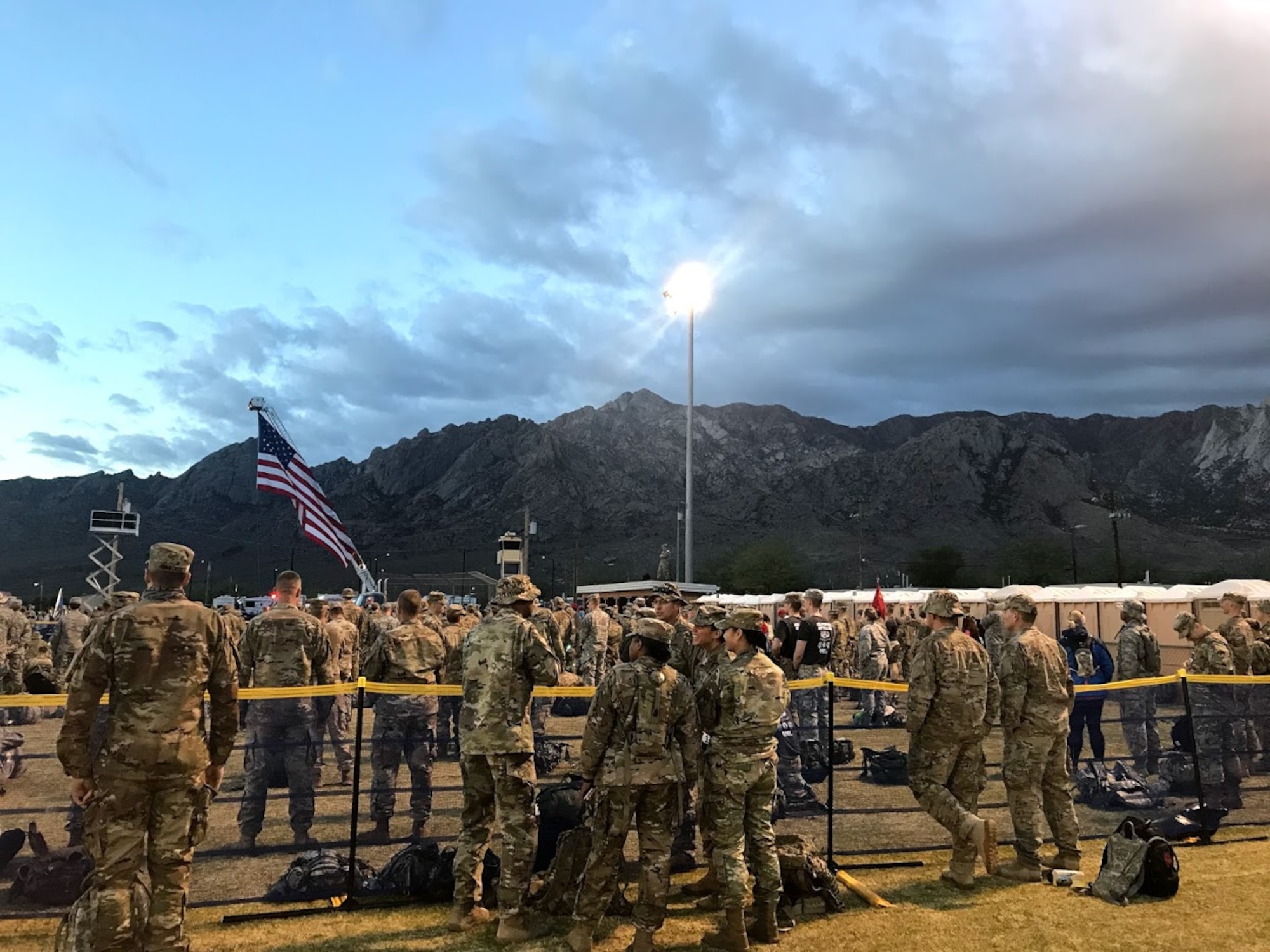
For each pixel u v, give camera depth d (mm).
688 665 7082
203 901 5652
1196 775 7574
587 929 4805
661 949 4961
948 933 5133
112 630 4277
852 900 5793
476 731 5195
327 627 10914
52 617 42281
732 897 4828
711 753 5203
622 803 4777
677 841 6566
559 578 192125
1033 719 6297
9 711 12562
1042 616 32094
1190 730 7668
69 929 4086
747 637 5266
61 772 9555
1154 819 7723
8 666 12602
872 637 14461
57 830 7246
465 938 5070
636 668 4938
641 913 4762
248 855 6750
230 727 4621
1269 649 10531
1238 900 5680
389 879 5781
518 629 5328
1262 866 6484
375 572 199875
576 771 9609
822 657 10367
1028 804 6270
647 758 4824
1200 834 7293
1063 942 4965
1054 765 6367
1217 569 189375
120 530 28188
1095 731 10133
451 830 7613
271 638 7598
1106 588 31812
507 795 5121
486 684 5258
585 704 14773
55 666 14883
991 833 5793
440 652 7730
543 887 5594
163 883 4219
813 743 10047
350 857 5715
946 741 6020
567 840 5547
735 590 143000
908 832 7547
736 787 5027
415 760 7406
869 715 14352
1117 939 5012
